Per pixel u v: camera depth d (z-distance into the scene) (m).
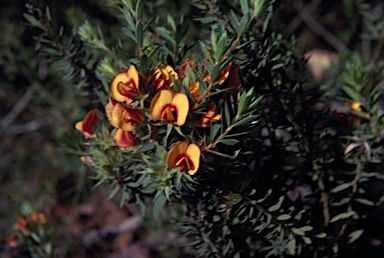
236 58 0.29
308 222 0.31
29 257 0.43
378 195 0.34
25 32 0.63
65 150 0.35
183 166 0.26
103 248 0.57
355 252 0.36
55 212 0.60
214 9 0.31
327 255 0.33
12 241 0.43
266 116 0.34
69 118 0.56
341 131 0.34
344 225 0.33
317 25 0.63
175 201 0.32
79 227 0.59
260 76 0.31
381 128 0.33
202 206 0.30
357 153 0.33
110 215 0.59
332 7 0.64
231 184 0.30
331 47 0.65
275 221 0.30
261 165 0.31
